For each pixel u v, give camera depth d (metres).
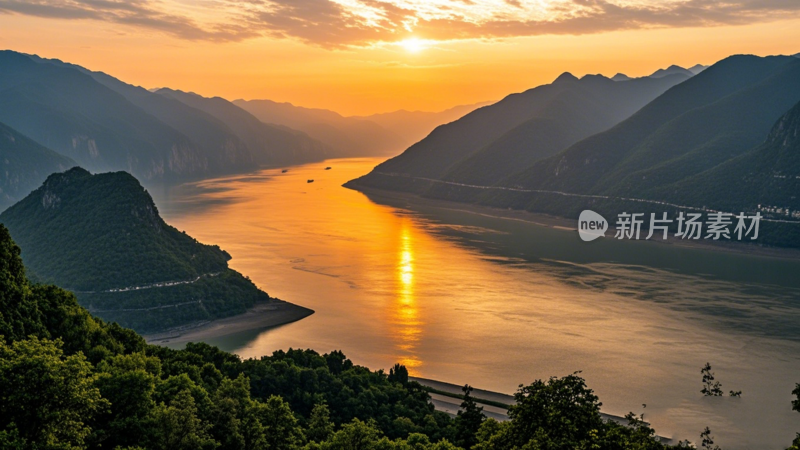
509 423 84.50
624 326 188.12
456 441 104.19
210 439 88.25
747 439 121.06
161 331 193.25
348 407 118.50
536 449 73.06
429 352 167.00
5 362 72.19
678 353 166.62
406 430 111.44
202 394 98.38
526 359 162.12
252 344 177.25
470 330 183.88
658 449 74.94
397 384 133.50
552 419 77.25
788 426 126.62
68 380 72.75
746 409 134.25
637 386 145.88
